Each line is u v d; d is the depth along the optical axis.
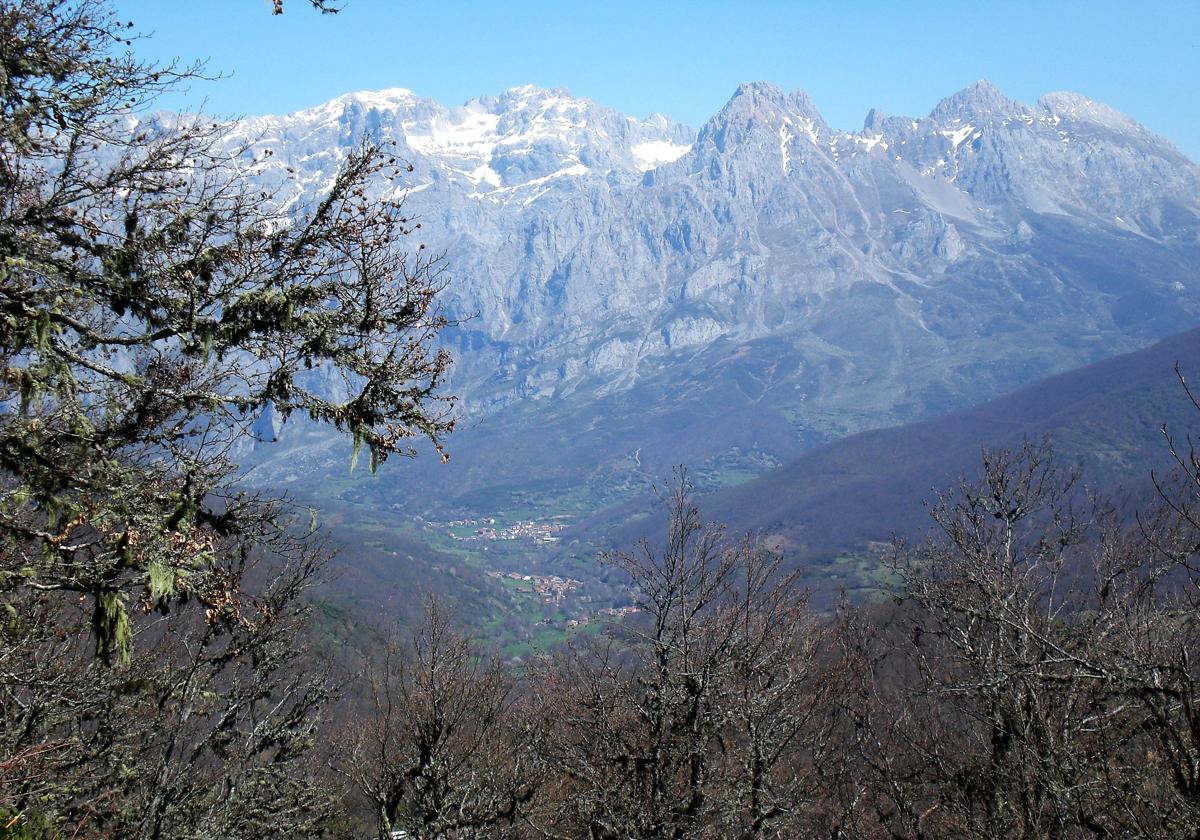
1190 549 10.34
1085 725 12.00
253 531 8.65
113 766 12.41
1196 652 9.46
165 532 7.59
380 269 8.06
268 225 8.16
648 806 14.66
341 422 8.23
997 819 11.70
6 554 7.59
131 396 8.07
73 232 7.64
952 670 13.84
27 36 7.40
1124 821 9.16
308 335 8.04
